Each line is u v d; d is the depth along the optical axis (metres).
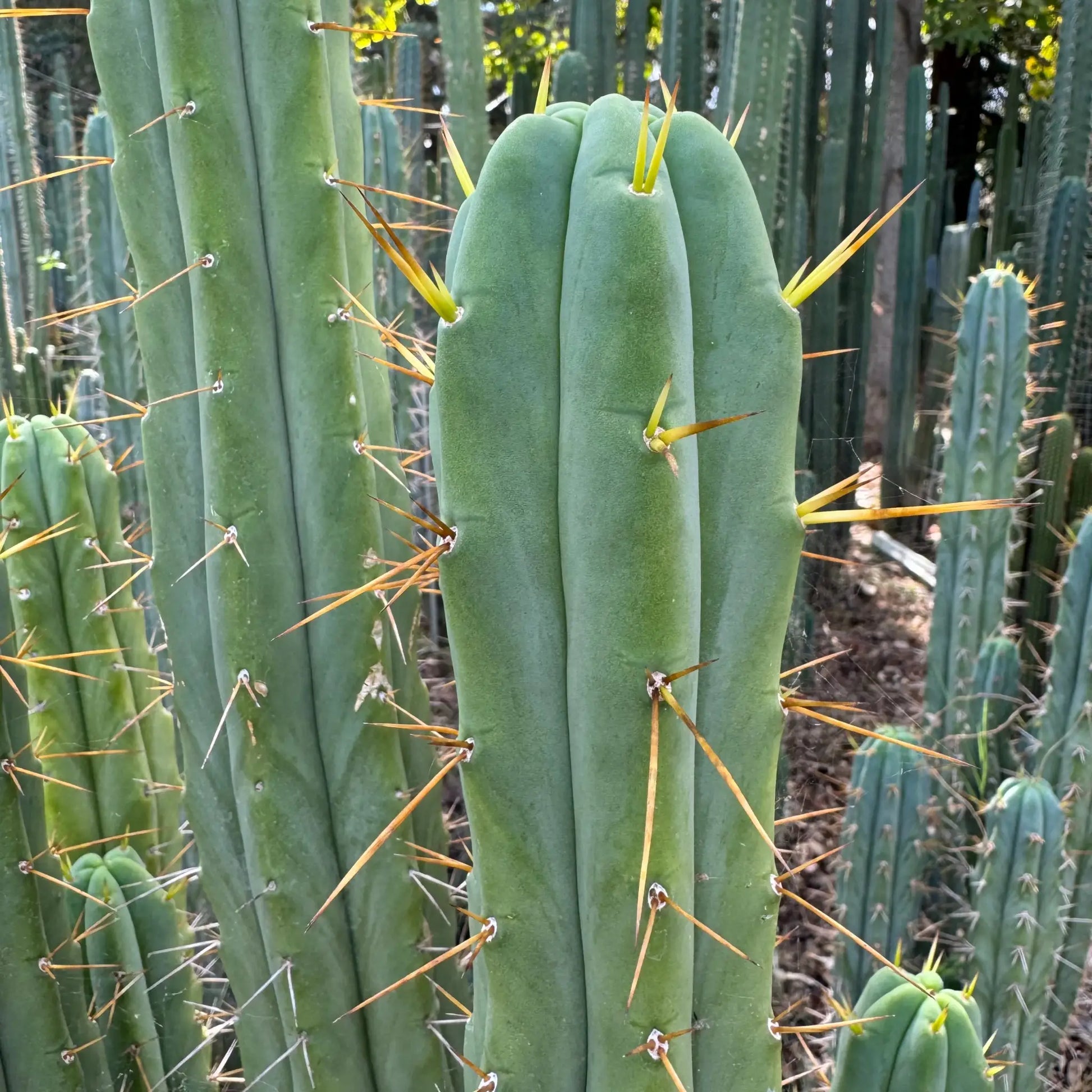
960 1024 0.49
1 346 1.34
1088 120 1.73
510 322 0.38
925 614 1.73
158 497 0.55
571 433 0.37
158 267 0.53
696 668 0.37
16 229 1.75
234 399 0.51
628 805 0.38
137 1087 0.60
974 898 0.80
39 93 2.49
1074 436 1.34
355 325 0.56
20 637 0.67
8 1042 0.51
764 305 0.39
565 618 0.39
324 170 0.51
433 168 2.03
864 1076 0.50
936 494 1.80
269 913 0.54
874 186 1.89
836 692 1.40
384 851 0.55
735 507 0.40
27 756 0.52
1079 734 0.85
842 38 1.70
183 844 0.75
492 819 0.40
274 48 0.50
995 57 3.24
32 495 0.66
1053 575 1.34
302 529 0.53
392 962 0.56
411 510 0.60
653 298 0.36
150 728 0.73
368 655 0.54
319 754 0.54
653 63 1.83
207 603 0.55
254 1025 0.58
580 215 0.37
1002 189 2.50
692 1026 0.41
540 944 0.40
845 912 0.84
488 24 2.68
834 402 1.67
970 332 1.08
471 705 0.39
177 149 0.50
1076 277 1.57
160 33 0.49
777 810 1.07
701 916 0.41
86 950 0.59
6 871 0.50
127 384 1.04
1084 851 0.85
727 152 0.39
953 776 1.01
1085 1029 0.94
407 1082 0.56
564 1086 0.41
